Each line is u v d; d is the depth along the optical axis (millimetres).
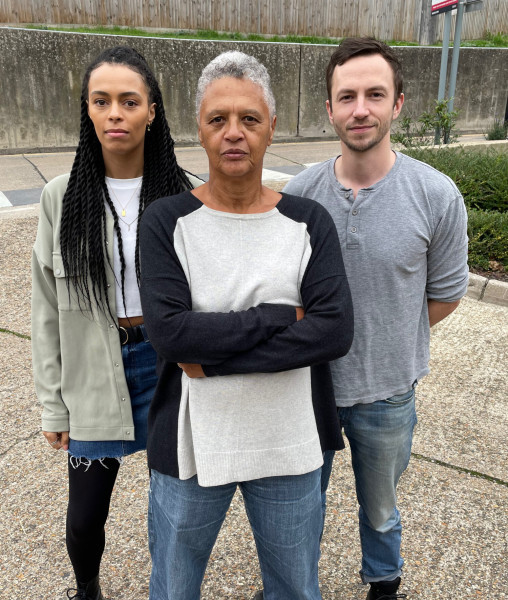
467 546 2262
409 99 16016
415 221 1523
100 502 1717
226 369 1280
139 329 1684
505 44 18562
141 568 2146
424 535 2314
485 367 3713
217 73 1241
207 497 1374
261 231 1331
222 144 1254
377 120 1476
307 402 1391
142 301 1315
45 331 1698
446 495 2541
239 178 1287
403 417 1666
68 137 12797
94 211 1617
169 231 1315
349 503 2490
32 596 2014
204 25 15328
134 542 2264
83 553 1752
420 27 17812
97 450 1700
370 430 1676
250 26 15781
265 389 1318
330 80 1552
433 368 3693
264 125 1273
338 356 1330
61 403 1722
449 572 2141
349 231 1552
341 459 2793
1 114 11914
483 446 2895
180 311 1272
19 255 5309
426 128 9312
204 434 1320
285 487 1389
